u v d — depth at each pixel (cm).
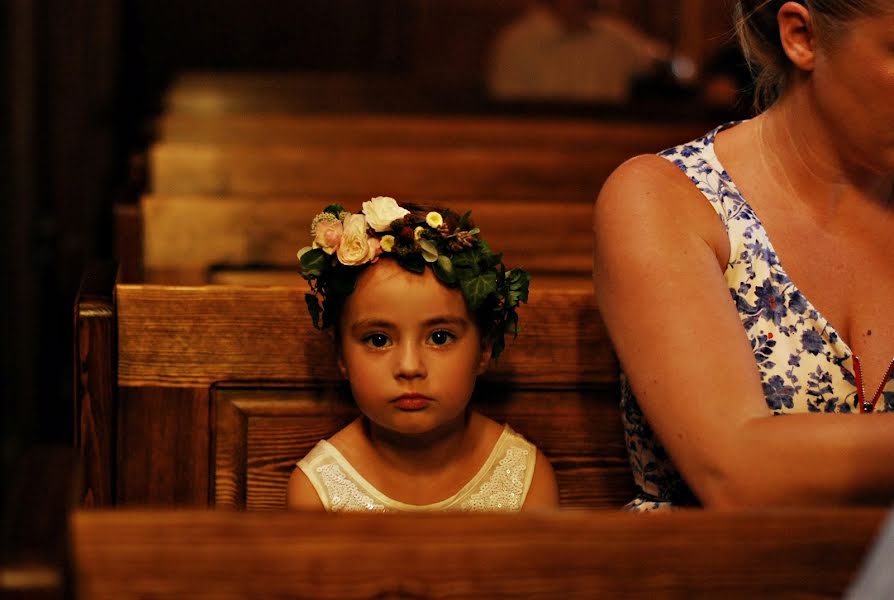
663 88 753
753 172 197
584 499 231
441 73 1042
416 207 207
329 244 193
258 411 225
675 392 168
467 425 213
